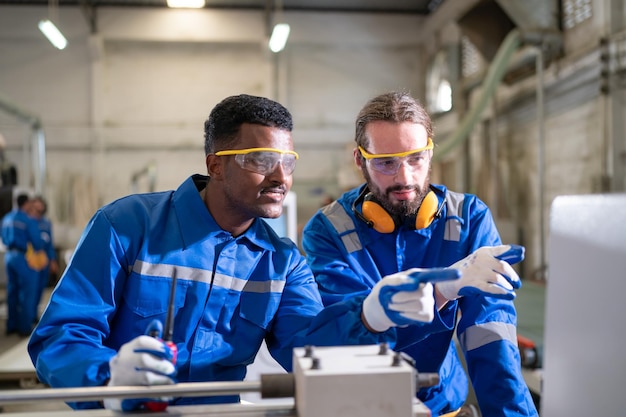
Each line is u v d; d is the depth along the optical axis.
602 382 0.63
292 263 1.31
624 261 0.59
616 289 0.61
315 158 9.49
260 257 1.28
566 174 5.68
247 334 1.23
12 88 9.06
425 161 1.30
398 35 9.41
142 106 9.26
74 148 9.14
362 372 0.74
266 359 2.66
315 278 1.42
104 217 1.18
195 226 1.20
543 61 5.73
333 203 1.52
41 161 7.90
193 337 1.18
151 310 1.16
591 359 0.65
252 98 1.15
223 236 1.22
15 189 6.88
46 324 1.07
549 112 5.95
